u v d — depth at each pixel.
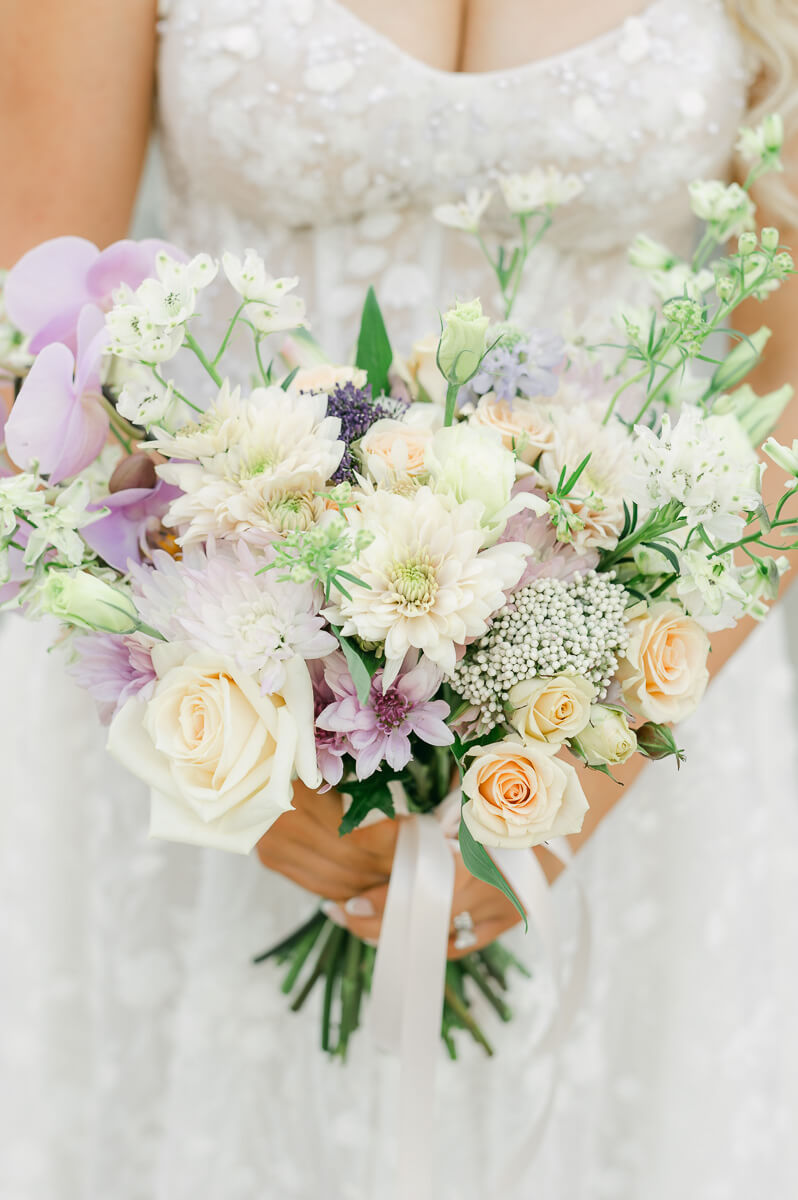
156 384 0.65
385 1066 1.02
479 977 1.02
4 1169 1.07
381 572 0.58
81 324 0.67
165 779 0.62
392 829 0.86
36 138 0.99
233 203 1.06
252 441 0.62
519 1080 1.05
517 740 0.63
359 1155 1.02
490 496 0.60
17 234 1.02
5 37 0.95
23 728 1.12
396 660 0.59
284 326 0.68
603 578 0.65
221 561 0.61
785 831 1.27
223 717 0.59
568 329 0.85
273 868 0.92
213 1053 1.02
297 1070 1.04
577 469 0.65
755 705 1.21
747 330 1.10
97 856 1.06
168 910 1.05
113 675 0.64
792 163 1.05
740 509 0.58
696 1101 1.07
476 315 0.62
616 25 1.03
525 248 0.89
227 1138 1.02
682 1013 1.08
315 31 0.98
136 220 1.35
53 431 0.67
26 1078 1.07
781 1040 1.18
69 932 1.07
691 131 1.03
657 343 0.76
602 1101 1.09
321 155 1.00
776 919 1.23
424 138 1.00
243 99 0.99
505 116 1.00
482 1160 1.04
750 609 0.69
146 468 0.72
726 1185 1.06
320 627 0.60
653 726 0.68
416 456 0.64
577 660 0.62
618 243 1.08
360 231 1.05
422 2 1.02
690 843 1.10
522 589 0.64
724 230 0.85
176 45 1.02
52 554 0.66
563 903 1.09
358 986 0.99
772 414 0.79
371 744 0.61
